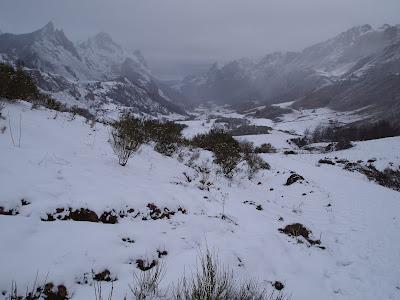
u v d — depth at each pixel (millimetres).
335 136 115125
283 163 24094
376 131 108750
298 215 11047
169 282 4375
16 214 4695
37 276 3746
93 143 9742
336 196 14180
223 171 14539
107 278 4199
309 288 5594
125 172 7906
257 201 10641
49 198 5145
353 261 7305
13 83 11133
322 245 7926
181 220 6379
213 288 3797
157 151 13195
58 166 6535
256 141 71312
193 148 17734
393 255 7895
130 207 5895
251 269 5508
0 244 3979
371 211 11953
